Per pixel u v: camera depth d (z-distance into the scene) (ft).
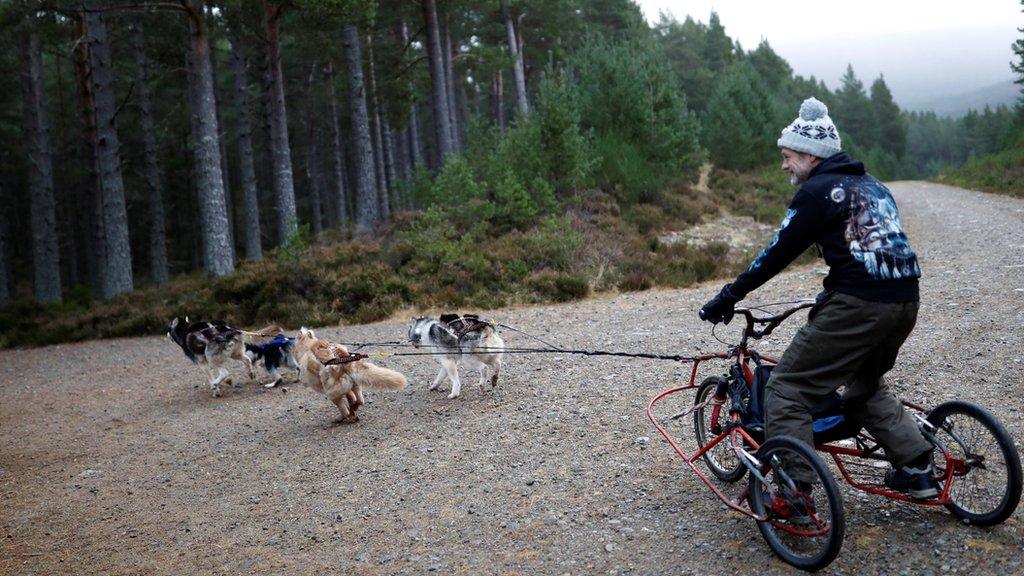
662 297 44.39
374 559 14.60
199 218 140.36
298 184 170.81
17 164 122.52
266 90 99.60
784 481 12.00
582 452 18.90
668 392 16.40
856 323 11.36
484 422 22.45
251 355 31.94
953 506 12.73
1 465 24.85
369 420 24.59
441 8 90.43
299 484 19.52
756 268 12.34
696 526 14.12
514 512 15.89
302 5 66.64
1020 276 34.76
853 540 12.62
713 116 110.22
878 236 11.31
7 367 46.55
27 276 143.54
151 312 55.42
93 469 23.34
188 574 15.01
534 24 133.18
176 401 31.55
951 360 22.08
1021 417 17.03
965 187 102.68
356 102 73.87
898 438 12.21
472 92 177.99
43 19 67.26
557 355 30.01
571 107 69.67
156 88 100.83
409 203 75.31
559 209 62.18
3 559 16.85
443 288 50.49
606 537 14.19
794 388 12.17
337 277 54.08
